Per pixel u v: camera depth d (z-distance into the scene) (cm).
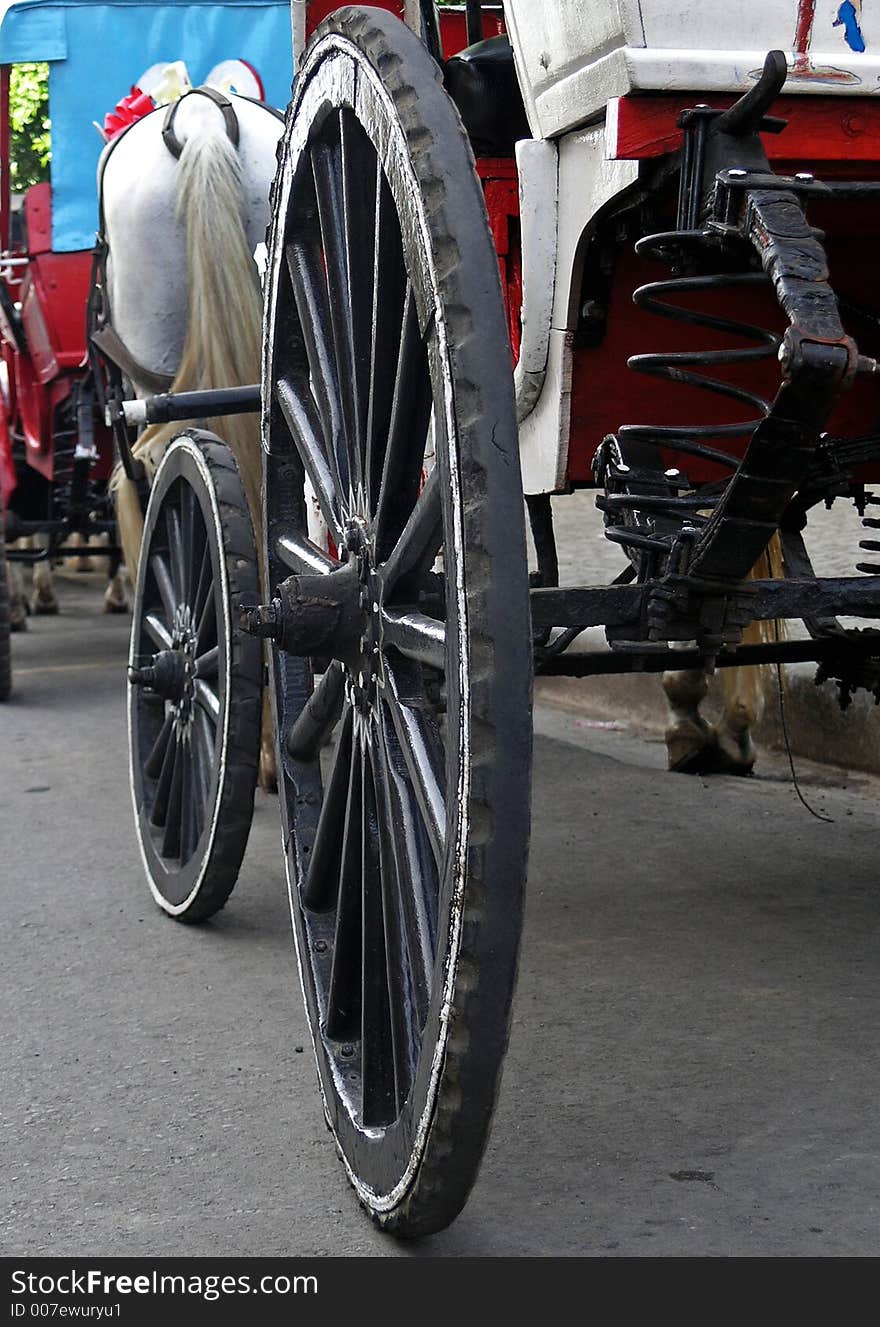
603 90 219
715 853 396
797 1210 217
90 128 590
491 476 163
